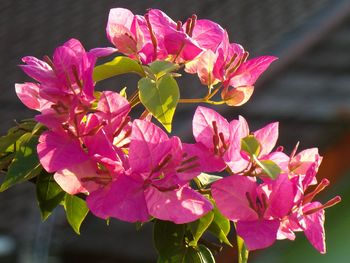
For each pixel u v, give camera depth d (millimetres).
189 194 739
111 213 727
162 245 775
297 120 2576
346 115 2521
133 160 741
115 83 2826
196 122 766
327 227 2664
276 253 2553
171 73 780
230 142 760
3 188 769
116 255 2285
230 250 2043
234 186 757
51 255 2371
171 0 3625
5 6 3963
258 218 755
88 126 754
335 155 2496
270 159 775
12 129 806
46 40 3543
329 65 2867
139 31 816
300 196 758
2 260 2359
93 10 3760
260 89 2752
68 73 764
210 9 3432
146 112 805
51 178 801
